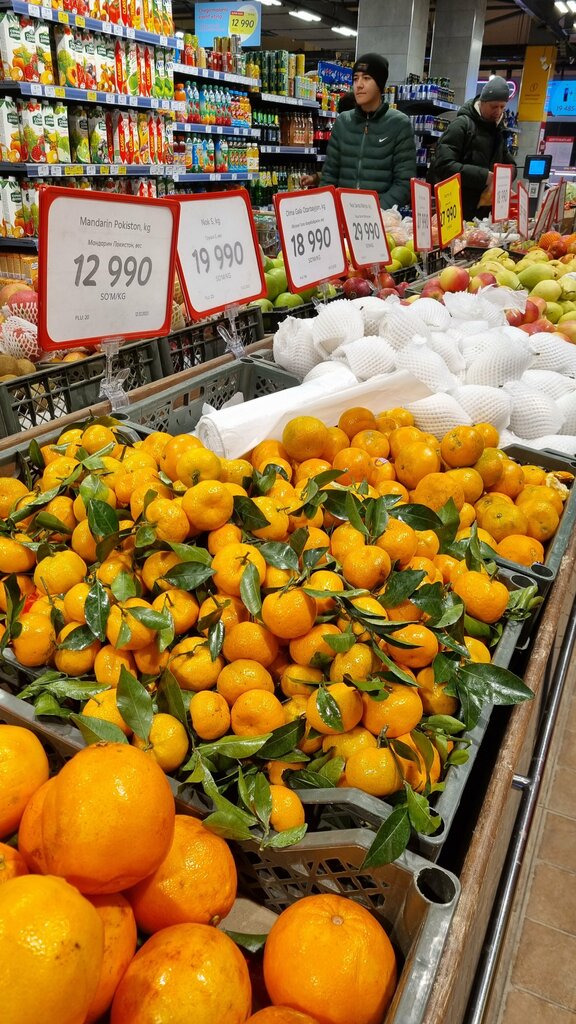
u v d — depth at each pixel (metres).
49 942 0.47
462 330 2.13
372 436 1.38
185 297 1.78
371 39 10.33
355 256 2.61
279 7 14.30
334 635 0.83
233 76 6.29
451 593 0.98
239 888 0.80
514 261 3.97
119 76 4.60
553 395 1.97
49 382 1.68
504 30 18.05
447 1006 0.56
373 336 1.89
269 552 0.94
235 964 0.58
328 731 0.80
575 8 13.21
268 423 1.42
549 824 1.97
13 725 0.81
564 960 1.64
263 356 2.12
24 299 2.25
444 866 1.00
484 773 1.09
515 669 1.29
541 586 1.18
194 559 0.92
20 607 0.90
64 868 0.57
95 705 0.82
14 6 3.64
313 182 6.89
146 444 1.27
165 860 0.65
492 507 1.34
